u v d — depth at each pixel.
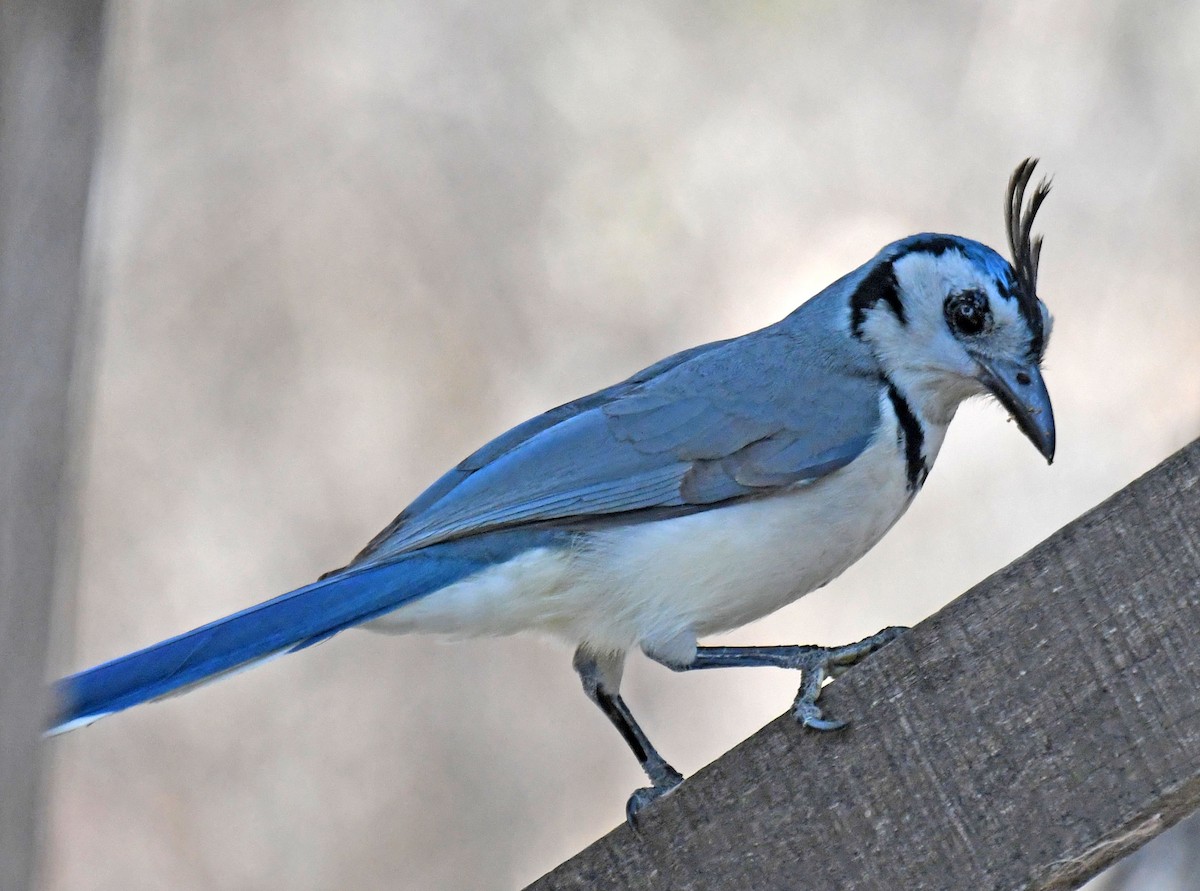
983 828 5.56
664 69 16.58
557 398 15.05
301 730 13.99
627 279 15.54
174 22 16.03
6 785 3.64
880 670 5.71
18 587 3.64
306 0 16.38
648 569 7.45
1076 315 14.72
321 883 13.45
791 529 7.53
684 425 7.67
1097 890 8.00
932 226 15.82
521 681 14.07
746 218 15.84
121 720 13.89
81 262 3.75
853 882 5.68
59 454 3.70
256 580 14.60
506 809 13.73
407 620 7.53
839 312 8.14
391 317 15.36
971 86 16.23
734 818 5.80
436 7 16.52
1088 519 5.57
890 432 7.73
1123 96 15.64
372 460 14.92
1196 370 14.29
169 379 15.05
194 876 13.54
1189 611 5.43
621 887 5.91
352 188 15.77
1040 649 5.56
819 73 16.56
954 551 13.72
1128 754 5.45
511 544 7.53
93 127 3.76
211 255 15.44
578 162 16.03
